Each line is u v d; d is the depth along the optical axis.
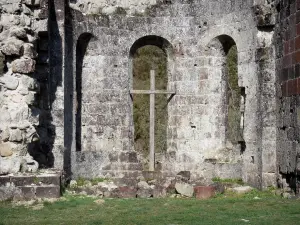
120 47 22.67
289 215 13.96
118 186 19.58
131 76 22.91
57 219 13.66
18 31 17.23
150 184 20.97
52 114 19.88
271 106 19.00
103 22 22.45
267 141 19.00
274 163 18.91
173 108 22.80
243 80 20.45
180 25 22.64
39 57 19.09
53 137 19.81
